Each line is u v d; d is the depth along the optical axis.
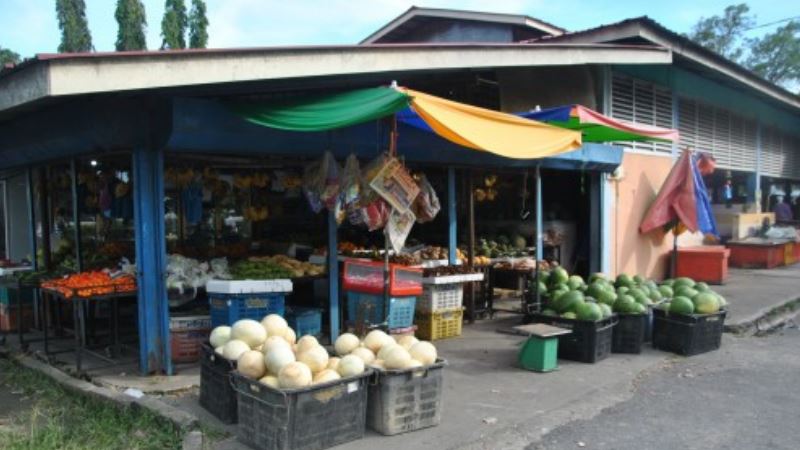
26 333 7.80
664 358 7.00
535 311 7.80
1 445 4.34
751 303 10.33
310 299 7.89
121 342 7.13
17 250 9.19
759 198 17.77
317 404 4.13
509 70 9.54
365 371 4.44
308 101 5.68
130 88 4.44
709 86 14.26
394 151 5.80
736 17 39.09
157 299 5.79
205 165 7.11
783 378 6.25
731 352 7.38
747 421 5.01
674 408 5.32
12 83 4.61
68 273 6.74
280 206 8.85
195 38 18.80
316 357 4.29
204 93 5.57
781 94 15.82
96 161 7.06
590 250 11.08
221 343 4.84
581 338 6.71
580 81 10.46
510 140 5.73
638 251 12.14
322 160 6.31
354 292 7.03
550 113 7.16
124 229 8.11
